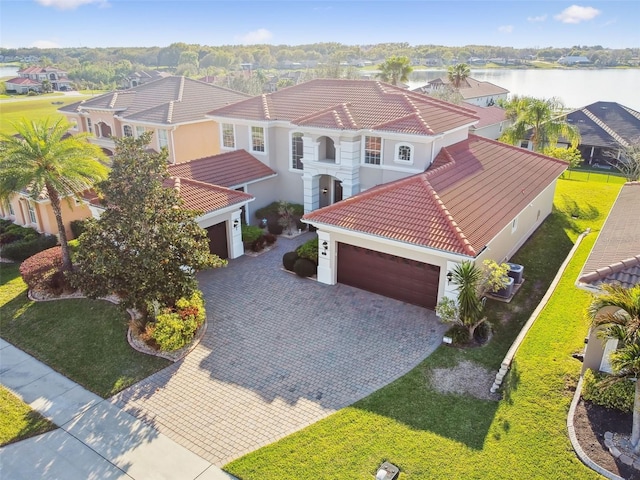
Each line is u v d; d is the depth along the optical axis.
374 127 26.34
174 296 18.45
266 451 13.60
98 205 24.53
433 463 12.84
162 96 40.19
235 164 30.47
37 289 23.02
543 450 12.89
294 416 14.94
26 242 27.91
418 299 20.86
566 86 150.12
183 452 13.76
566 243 28.00
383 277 21.59
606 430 13.20
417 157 25.78
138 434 14.48
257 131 31.31
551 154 45.00
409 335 18.86
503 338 18.45
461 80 69.06
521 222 26.61
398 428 14.14
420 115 26.61
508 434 13.53
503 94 85.19
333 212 22.23
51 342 19.44
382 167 26.98
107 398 16.09
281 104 32.22
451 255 18.52
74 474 13.16
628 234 18.00
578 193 38.12
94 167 22.80
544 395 14.75
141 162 17.92
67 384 16.91
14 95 126.38
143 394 16.19
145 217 17.56
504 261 24.94
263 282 23.36
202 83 42.56
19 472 13.27
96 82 159.75
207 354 18.12
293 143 30.36
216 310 21.00
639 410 12.19
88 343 19.17
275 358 17.75
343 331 19.27
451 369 16.69
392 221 20.77
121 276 17.67
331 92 32.34
